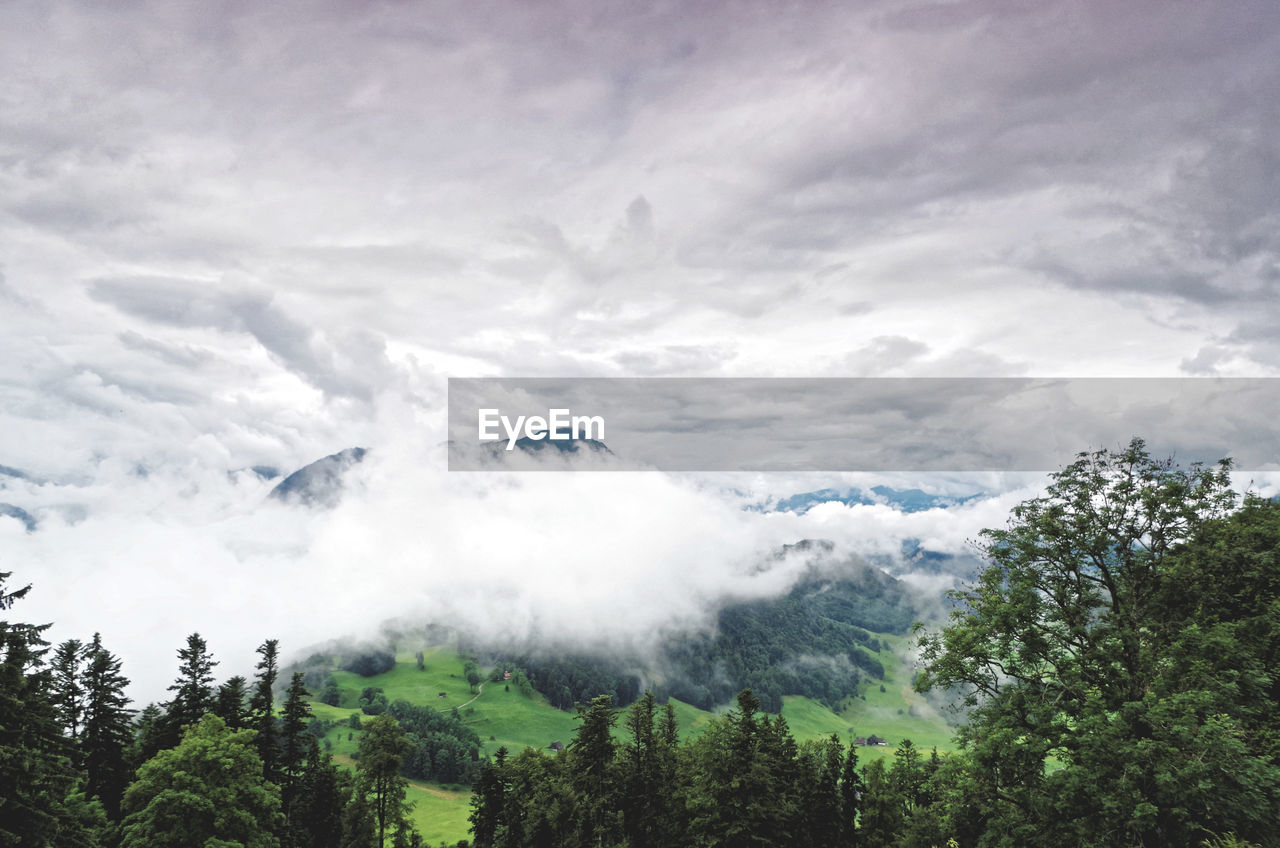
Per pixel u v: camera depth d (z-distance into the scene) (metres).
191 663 58.47
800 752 67.44
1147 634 29.75
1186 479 30.42
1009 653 32.00
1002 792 28.75
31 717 27.80
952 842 39.66
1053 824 25.92
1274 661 27.33
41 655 29.17
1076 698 30.11
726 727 53.47
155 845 42.97
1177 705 23.48
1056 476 33.19
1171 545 30.58
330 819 71.19
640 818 56.06
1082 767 24.81
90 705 52.47
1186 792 21.58
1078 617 31.61
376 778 75.56
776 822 49.56
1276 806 21.47
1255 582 28.81
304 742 64.94
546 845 56.09
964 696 32.94
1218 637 25.16
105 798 52.31
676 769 59.38
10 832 26.61
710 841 48.41
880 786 65.19
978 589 34.09
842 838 62.31
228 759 46.41
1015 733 28.50
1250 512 30.22
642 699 62.41
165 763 45.50
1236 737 24.23
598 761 57.12
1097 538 31.25
